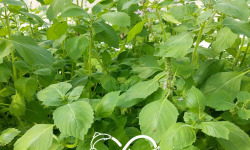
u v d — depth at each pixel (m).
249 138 0.32
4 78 0.42
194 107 0.34
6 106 0.51
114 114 0.43
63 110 0.33
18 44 0.41
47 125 0.35
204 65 0.49
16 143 0.34
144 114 0.36
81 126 0.31
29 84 0.46
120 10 0.59
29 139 0.33
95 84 0.59
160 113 0.35
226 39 0.47
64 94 0.36
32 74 0.52
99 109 0.38
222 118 0.41
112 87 0.48
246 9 0.37
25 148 0.33
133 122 0.46
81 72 0.59
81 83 0.52
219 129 0.30
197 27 0.51
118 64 0.60
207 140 0.39
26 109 0.47
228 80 0.45
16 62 0.47
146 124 0.35
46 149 0.32
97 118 0.36
